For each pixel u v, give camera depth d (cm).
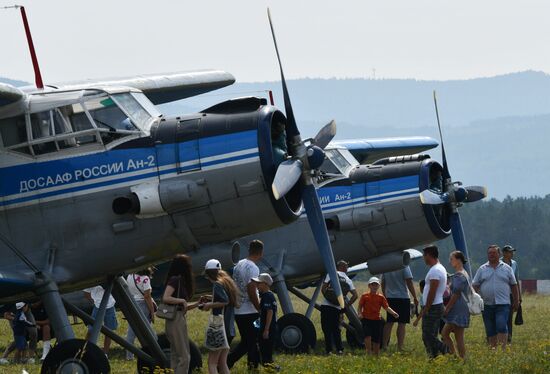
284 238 6031
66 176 4228
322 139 4625
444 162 6431
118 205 4184
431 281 4803
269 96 4800
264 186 4181
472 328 7388
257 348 4431
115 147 4222
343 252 6194
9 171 4256
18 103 4244
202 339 6556
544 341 5484
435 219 6147
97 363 3988
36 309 5297
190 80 6041
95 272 4278
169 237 4228
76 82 5556
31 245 4244
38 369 4750
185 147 4203
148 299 5216
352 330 6169
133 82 5725
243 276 4362
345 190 6203
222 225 4225
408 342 6362
